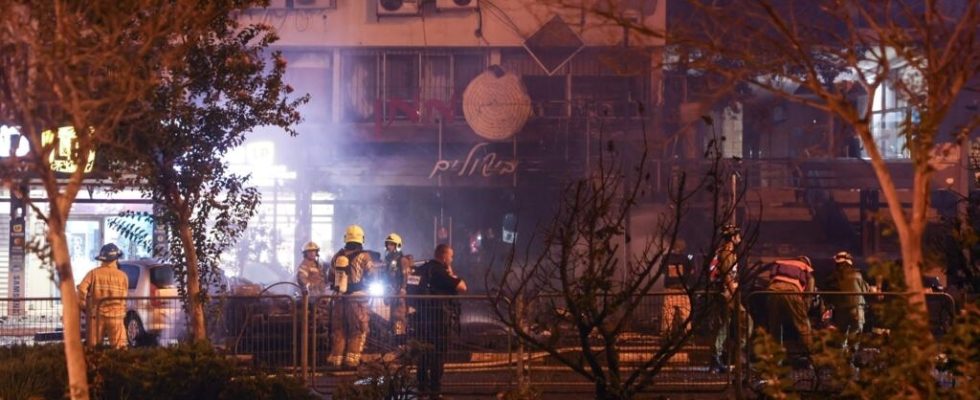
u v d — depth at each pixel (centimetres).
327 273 2123
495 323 1475
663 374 1358
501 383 1418
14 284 2911
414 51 3794
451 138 3684
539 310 1343
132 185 1455
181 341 1391
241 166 3534
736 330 1330
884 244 3366
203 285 1528
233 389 1220
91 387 1184
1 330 1661
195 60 1373
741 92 1265
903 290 759
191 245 1466
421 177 3647
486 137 3628
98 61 799
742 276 1328
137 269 2225
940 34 736
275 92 1462
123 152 1249
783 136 3538
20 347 1410
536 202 3578
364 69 3825
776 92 741
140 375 1213
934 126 712
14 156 821
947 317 1324
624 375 1355
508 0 3591
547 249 1057
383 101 3731
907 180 3572
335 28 3766
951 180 3003
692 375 1361
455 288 1580
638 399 1140
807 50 773
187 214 1465
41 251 818
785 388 824
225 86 1399
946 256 1364
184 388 1214
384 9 3750
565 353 1341
